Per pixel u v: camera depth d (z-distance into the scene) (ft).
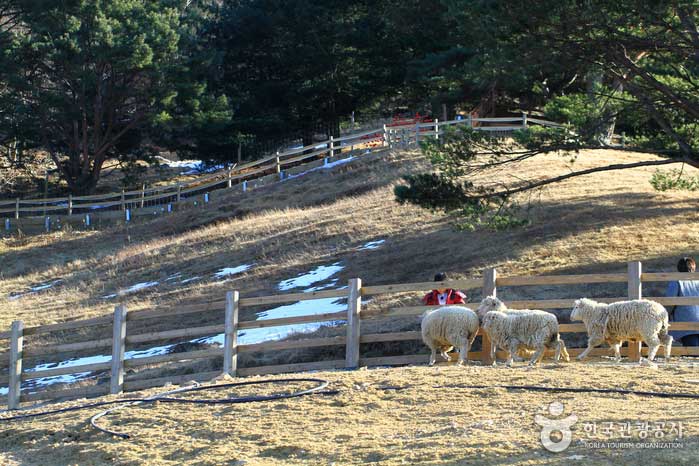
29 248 127.85
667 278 43.62
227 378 44.80
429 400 33.96
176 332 51.19
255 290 80.94
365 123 191.42
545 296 57.82
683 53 58.49
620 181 90.89
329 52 176.86
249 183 141.18
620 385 33.78
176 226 125.18
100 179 191.21
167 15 163.12
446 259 73.05
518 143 62.18
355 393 36.27
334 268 80.64
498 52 58.90
